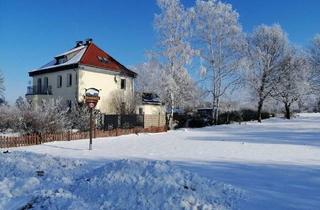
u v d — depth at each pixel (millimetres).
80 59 40406
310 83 53062
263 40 53938
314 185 9562
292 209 7340
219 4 45906
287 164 13320
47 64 46062
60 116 25875
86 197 7090
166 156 15789
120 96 43062
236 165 13039
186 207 6770
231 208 7207
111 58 45281
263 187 9258
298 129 37531
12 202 7477
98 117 34594
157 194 7102
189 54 43438
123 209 6582
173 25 43281
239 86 47781
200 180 8312
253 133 32656
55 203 6789
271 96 53875
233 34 46031
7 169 10484
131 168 8320
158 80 43688
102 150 18594
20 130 23641
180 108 49812
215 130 37594
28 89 45312
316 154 16578
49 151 18297
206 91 47531
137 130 33000
